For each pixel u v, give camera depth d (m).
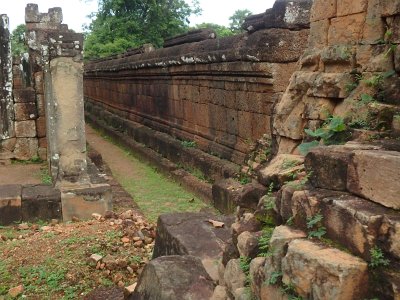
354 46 3.40
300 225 2.51
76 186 6.77
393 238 1.94
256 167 4.71
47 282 4.52
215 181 7.97
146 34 23.45
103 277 4.63
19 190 6.75
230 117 8.00
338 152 2.47
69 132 6.74
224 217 4.66
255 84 6.92
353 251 2.12
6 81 9.83
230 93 7.89
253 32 6.92
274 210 2.93
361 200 2.24
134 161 11.95
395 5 2.94
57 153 6.95
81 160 6.82
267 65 6.39
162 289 3.08
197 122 9.59
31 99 10.00
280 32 6.27
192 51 9.00
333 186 2.45
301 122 3.77
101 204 6.72
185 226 4.41
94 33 24.80
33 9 13.41
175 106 10.84
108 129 16.56
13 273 4.69
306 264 2.15
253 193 3.47
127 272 4.72
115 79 17.00
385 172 2.11
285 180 3.13
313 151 2.61
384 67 3.04
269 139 5.09
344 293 1.99
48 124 7.39
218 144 8.55
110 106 18.50
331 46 3.59
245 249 2.85
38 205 6.50
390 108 2.85
